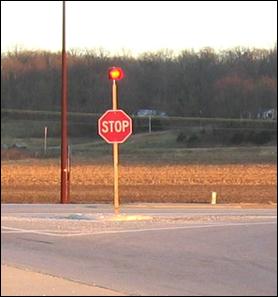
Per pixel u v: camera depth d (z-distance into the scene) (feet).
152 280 36.19
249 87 374.43
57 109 362.12
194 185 153.48
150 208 83.35
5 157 272.31
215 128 354.54
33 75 358.23
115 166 64.90
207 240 50.98
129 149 319.06
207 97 381.81
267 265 40.65
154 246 48.26
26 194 119.44
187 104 381.81
